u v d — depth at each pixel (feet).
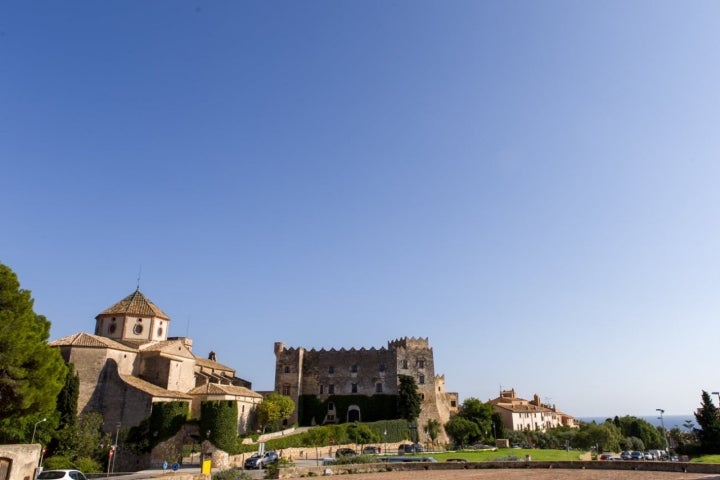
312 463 230.68
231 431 236.84
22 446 143.23
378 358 386.73
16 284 168.96
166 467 201.16
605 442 425.28
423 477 157.58
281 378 377.30
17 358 157.28
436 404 383.04
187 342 335.47
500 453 279.90
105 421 239.50
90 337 258.37
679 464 160.56
